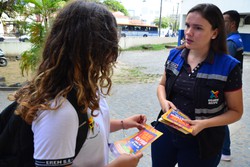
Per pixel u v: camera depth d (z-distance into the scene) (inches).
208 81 62.1
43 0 228.5
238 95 62.5
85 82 36.2
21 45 527.5
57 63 35.7
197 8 62.2
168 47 861.8
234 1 674.8
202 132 64.0
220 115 64.1
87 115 37.4
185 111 66.4
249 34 695.7
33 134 36.3
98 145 40.4
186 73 66.9
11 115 39.4
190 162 68.4
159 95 74.7
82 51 35.4
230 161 120.3
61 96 34.9
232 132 153.9
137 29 1405.0
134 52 705.0
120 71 382.9
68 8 36.5
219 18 61.9
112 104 207.2
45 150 33.4
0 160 37.3
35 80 37.0
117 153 49.3
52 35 36.9
